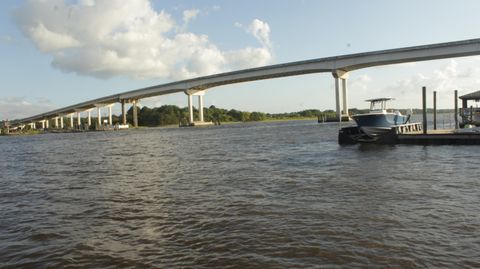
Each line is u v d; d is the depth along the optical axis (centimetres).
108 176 2077
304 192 1441
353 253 804
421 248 823
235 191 1502
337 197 1335
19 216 1245
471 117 3847
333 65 10150
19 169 2673
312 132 6406
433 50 8306
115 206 1316
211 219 1099
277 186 1584
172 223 1074
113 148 4478
